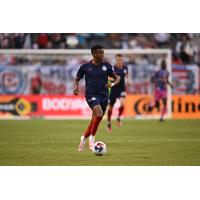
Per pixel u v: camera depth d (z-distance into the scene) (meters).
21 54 88.81
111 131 66.00
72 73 89.12
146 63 89.69
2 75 88.31
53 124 75.94
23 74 88.69
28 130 66.94
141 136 60.44
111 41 102.81
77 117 87.88
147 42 103.19
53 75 88.88
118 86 67.00
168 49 93.56
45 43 100.19
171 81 91.25
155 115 88.50
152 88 89.06
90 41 102.38
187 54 98.62
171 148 51.12
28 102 87.88
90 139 46.19
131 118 87.62
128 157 46.06
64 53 89.25
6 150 49.72
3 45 98.75
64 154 47.53
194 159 45.53
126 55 90.06
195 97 89.19
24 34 99.25
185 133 63.81
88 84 45.97
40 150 49.72
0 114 88.00
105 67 46.09
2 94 88.12
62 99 88.00
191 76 92.25
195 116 89.19
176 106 88.94
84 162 43.88
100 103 46.06
